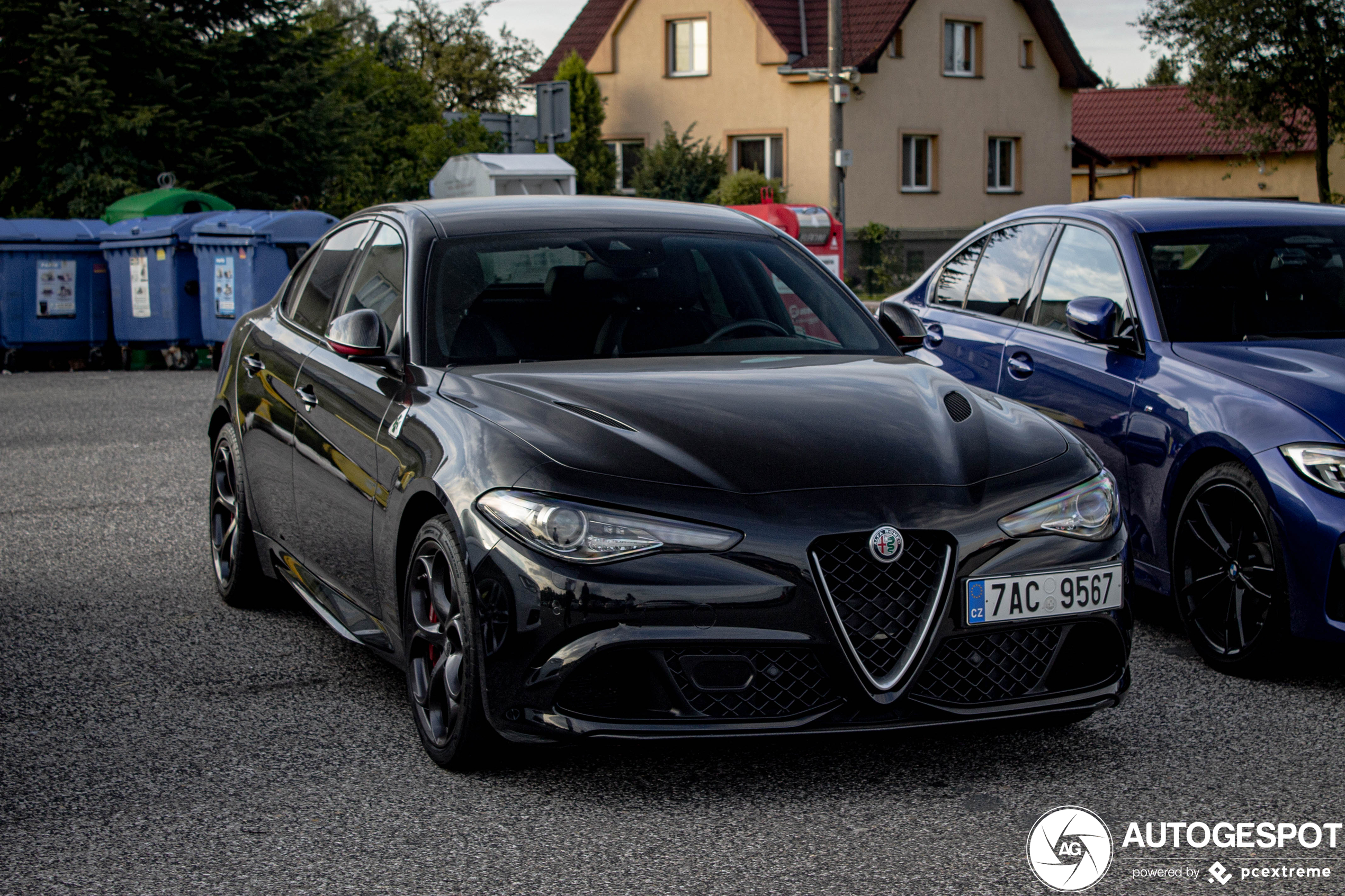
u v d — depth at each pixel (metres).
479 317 4.39
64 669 4.85
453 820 3.49
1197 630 4.89
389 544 4.05
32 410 12.35
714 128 35.41
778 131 34.19
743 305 4.68
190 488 8.39
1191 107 46.81
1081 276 5.86
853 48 32.78
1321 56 30.92
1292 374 4.75
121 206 17.62
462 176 26.98
